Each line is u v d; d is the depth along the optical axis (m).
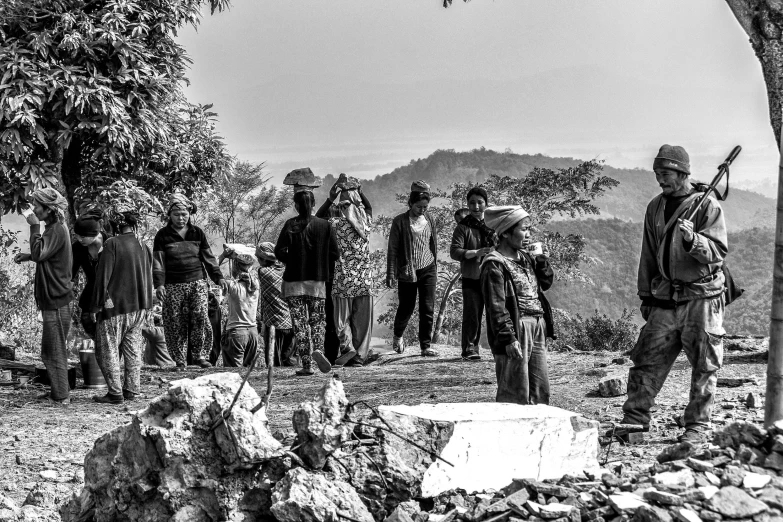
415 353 14.19
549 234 26.14
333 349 13.37
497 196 26.08
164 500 4.68
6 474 7.05
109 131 17.00
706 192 6.96
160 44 18.80
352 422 4.89
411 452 4.86
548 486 4.59
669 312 7.11
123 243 10.57
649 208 7.23
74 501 5.08
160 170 20.14
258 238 27.91
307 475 4.58
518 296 7.16
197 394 4.79
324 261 12.28
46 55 16.97
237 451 4.65
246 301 14.36
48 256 10.34
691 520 4.05
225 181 21.17
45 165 17.31
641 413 7.25
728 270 7.09
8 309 17.11
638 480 4.65
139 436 4.80
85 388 11.76
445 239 27.61
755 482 4.41
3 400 10.55
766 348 12.18
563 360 13.03
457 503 4.76
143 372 13.28
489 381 10.90
